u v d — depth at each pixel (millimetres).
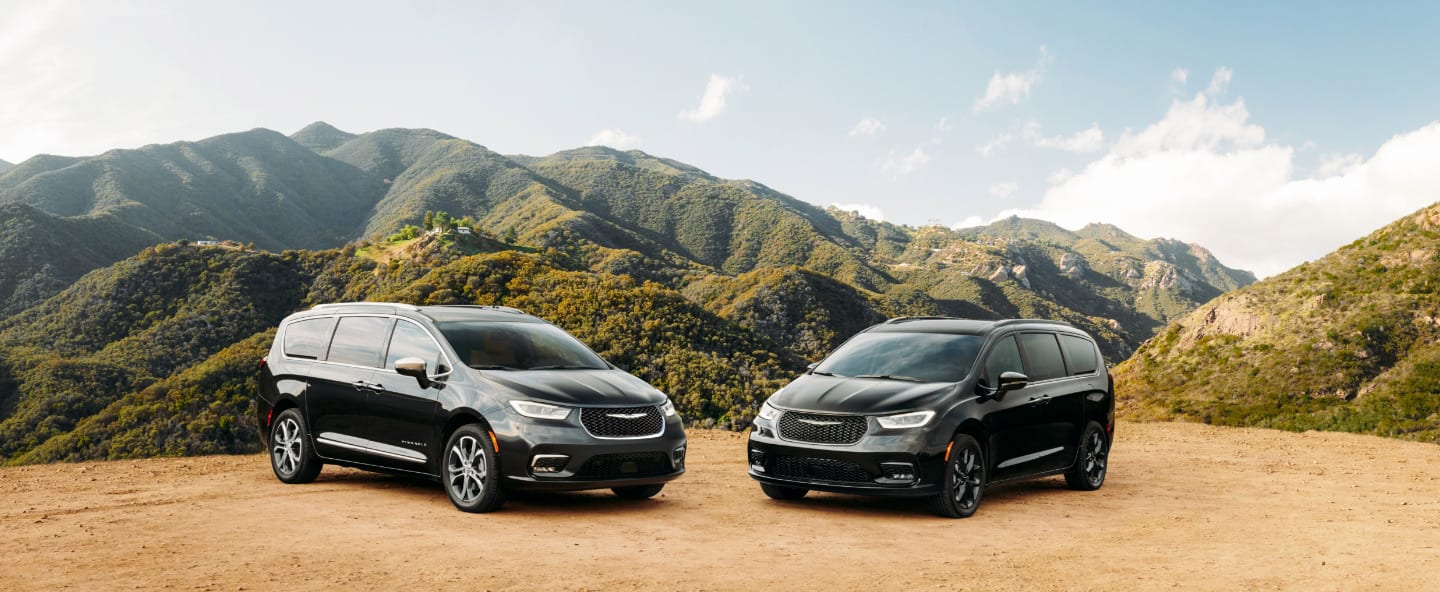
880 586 5594
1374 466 13227
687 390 89875
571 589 5289
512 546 6469
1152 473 12125
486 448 7688
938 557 6555
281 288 171750
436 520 7387
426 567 5719
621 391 8211
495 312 9461
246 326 157875
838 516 8398
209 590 5020
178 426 83500
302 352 9461
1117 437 17906
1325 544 7152
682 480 10664
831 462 8359
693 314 112188
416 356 8555
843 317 158000
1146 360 40500
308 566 5660
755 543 6961
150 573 5406
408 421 8312
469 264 127000
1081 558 6551
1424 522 8305
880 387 8750
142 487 9016
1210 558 6562
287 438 9391
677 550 6574
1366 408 28422
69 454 82688
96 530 6730
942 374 8961
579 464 7680
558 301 110438
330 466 10805
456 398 8016
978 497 8594
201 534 6625
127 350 148125
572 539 6832
